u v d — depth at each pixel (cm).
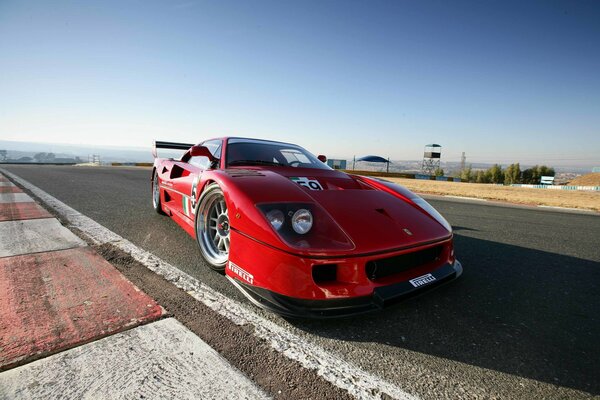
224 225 199
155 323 138
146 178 984
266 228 152
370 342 138
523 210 638
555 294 200
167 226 321
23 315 137
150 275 192
